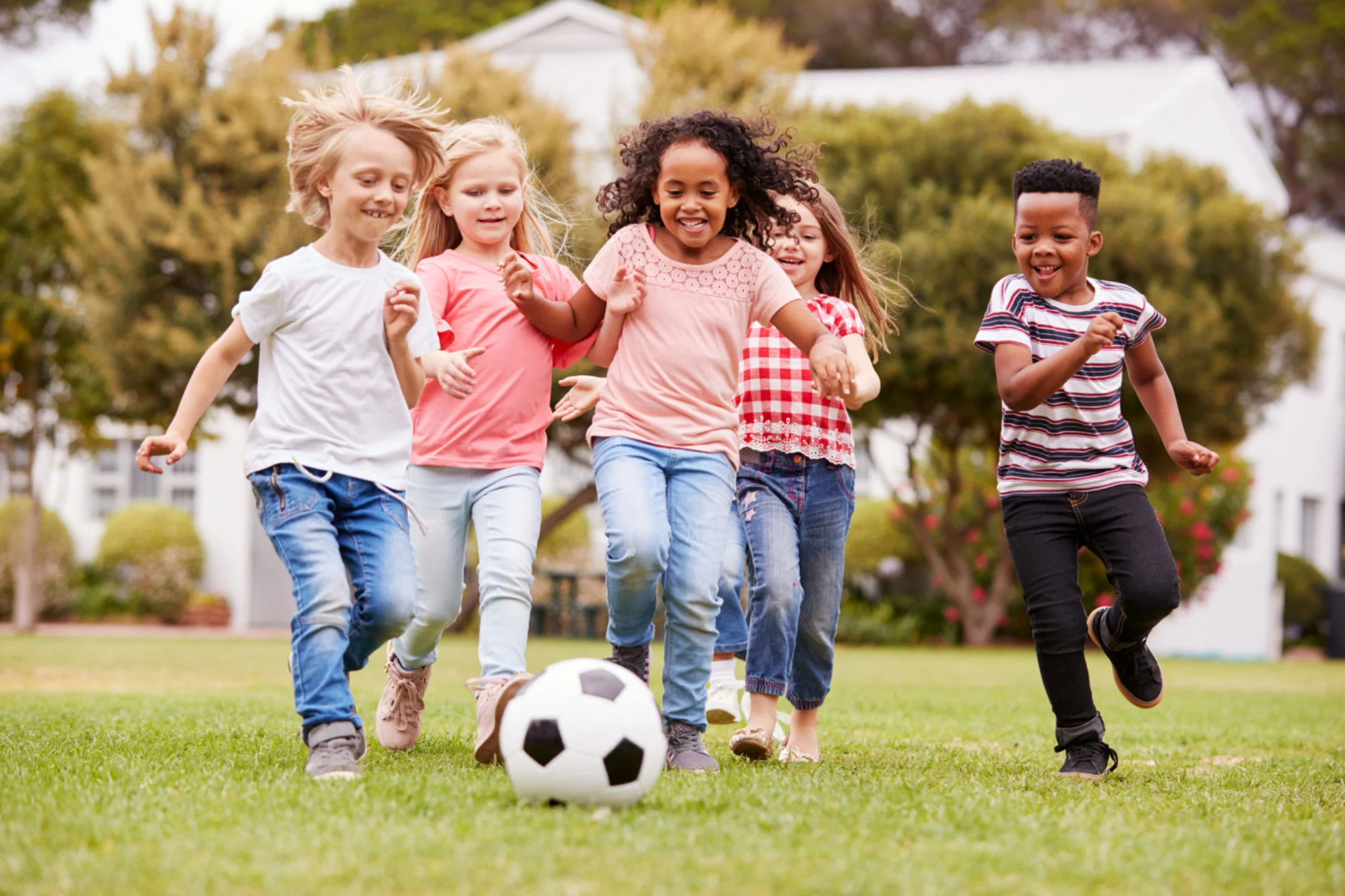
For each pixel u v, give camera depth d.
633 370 3.68
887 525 17.97
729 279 3.71
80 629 17.39
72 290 16.78
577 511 17.06
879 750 4.41
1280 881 2.31
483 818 2.58
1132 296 3.93
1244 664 14.78
